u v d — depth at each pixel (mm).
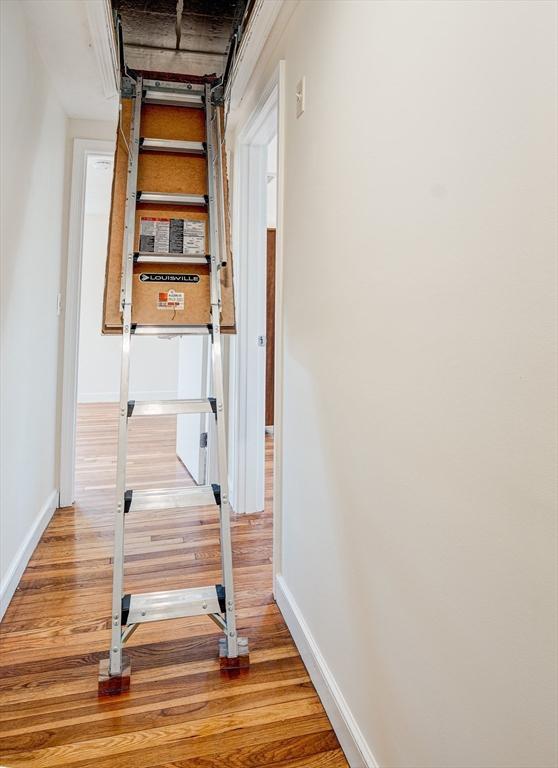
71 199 2742
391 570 972
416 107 873
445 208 782
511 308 635
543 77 580
